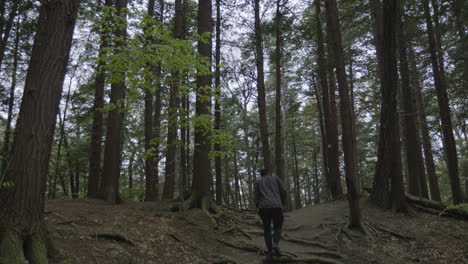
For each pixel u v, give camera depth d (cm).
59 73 411
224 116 2020
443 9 1039
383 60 848
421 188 1438
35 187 378
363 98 1855
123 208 712
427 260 574
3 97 1161
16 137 386
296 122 2492
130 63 566
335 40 786
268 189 555
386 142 877
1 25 1055
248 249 598
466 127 1290
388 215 818
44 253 363
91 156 1063
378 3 973
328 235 723
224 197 2680
